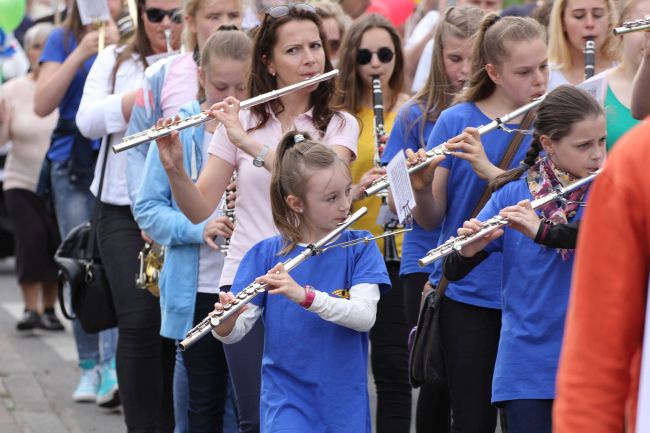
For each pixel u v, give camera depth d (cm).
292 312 1280
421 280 1628
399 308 1714
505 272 1287
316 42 1467
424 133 1684
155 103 1703
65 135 2358
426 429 1594
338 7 2173
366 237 1308
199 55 1728
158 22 1869
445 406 1590
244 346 1429
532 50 1415
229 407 1670
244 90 1551
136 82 1888
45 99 2266
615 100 1449
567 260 1240
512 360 1261
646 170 743
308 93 1485
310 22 1469
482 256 1291
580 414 747
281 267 1247
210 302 1568
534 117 1423
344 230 1327
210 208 1459
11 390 2239
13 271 3919
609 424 745
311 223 1303
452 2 2403
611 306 747
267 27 1471
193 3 1744
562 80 1748
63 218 2362
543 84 1433
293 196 1289
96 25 2205
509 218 1226
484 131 1402
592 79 1462
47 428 1997
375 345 1717
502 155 1450
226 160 1466
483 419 1420
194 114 1589
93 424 2038
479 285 1409
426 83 1697
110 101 1831
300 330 1275
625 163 748
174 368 1758
